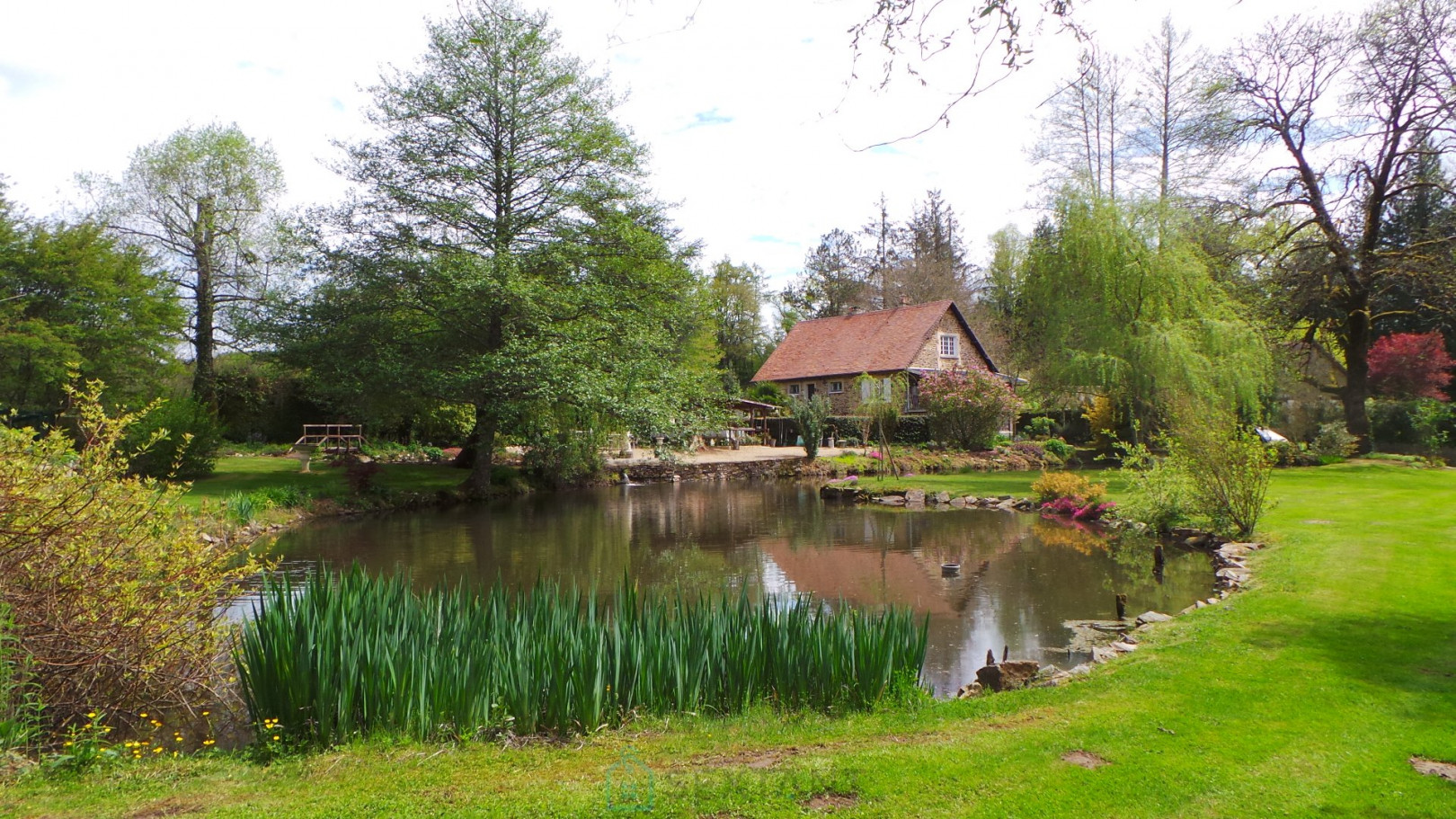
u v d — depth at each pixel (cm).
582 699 504
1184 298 2191
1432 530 1120
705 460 2817
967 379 3077
